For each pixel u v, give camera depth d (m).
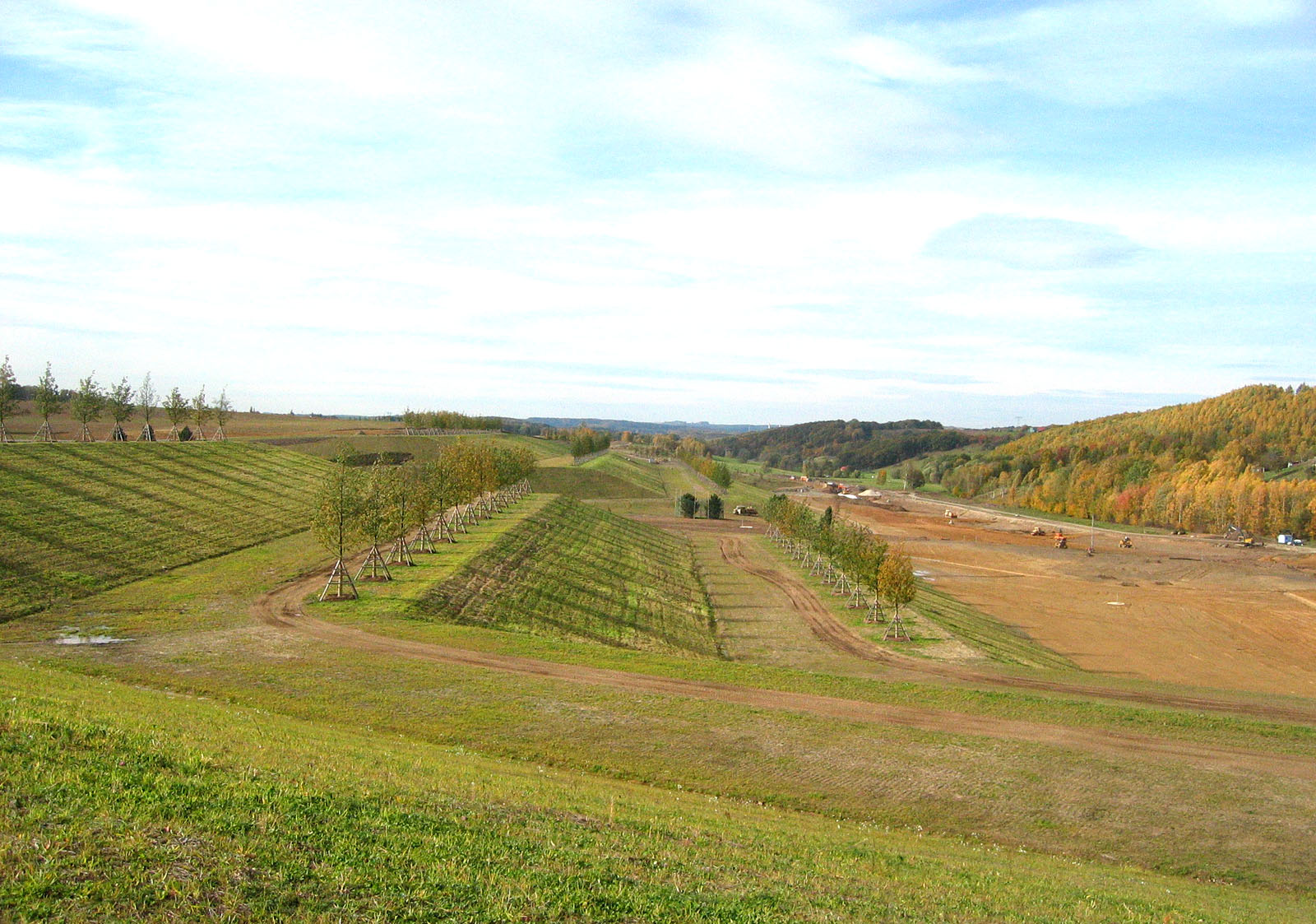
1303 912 24.36
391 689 37.75
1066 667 72.25
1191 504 194.88
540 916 14.14
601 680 41.94
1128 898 22.06
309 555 71.56
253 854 14.64
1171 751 37.75
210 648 42.03
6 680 27.20
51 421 156.00
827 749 35.34
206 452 109.50
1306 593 115.38
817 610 84.69
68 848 13.72
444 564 71.44
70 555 57.94
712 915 15.17
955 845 27.20
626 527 132.00
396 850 15.93
